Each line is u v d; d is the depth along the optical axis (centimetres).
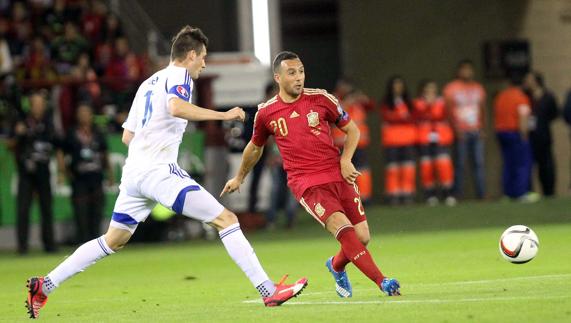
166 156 2834
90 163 6762
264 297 2795
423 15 9312
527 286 3075
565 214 7175
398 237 6347
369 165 9106
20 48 8119
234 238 2784
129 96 7550
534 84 8188
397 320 2377
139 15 9431
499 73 9300
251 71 8519
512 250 3066
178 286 3909
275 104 2962
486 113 9275
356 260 2852
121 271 4903
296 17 11169
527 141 7906
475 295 2864
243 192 8044
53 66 7744
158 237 7400
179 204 2800
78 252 2883
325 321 2420
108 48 7894
